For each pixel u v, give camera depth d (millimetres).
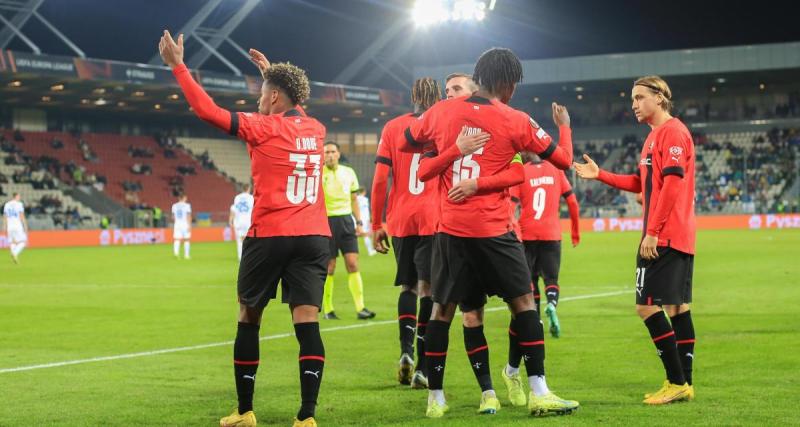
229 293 15352
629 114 54844
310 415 5105
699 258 21812
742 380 6402
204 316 11742
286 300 5328
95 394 6324
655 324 5758
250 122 5102
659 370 6996
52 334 9898
